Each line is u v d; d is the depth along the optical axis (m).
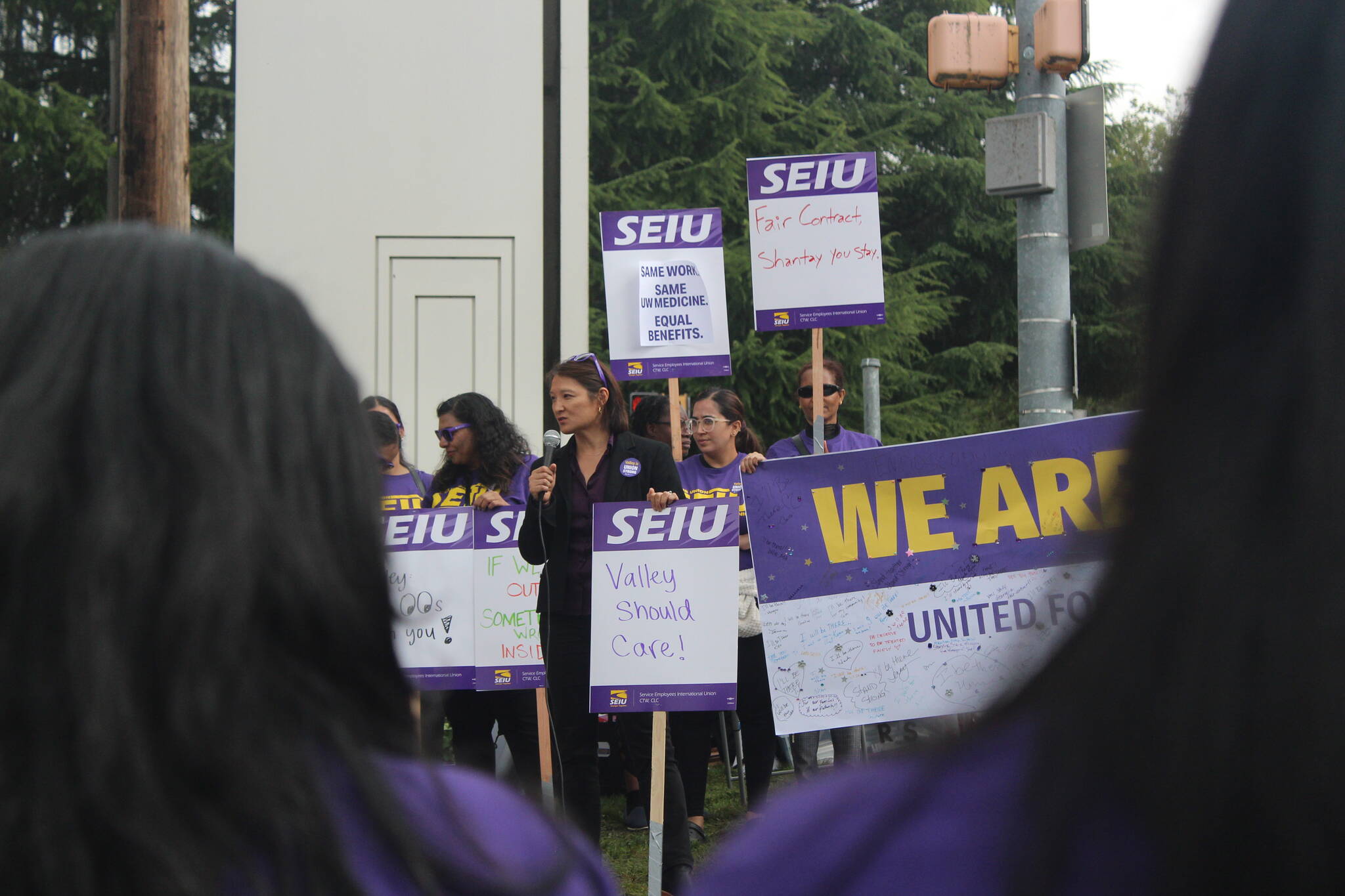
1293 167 0.83
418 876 1.00
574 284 12.59
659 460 6.48
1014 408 29.55
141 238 1.12
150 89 7.67
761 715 7.31
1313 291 0.80
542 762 6.36
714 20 25.69
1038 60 7.49
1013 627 5.86
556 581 6.32
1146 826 0.82
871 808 0.95
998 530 5.90
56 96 24.44
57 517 0.96
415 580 6.81
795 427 25.44
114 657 0.92
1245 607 0.79
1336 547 0.77
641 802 8.09
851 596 5.96
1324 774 0.75
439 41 12.40
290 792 0.97
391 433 7.59
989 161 7.68
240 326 1.08
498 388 12.35
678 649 5.97
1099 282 27.41
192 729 0.92
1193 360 0.86
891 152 29.97
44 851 0.89
